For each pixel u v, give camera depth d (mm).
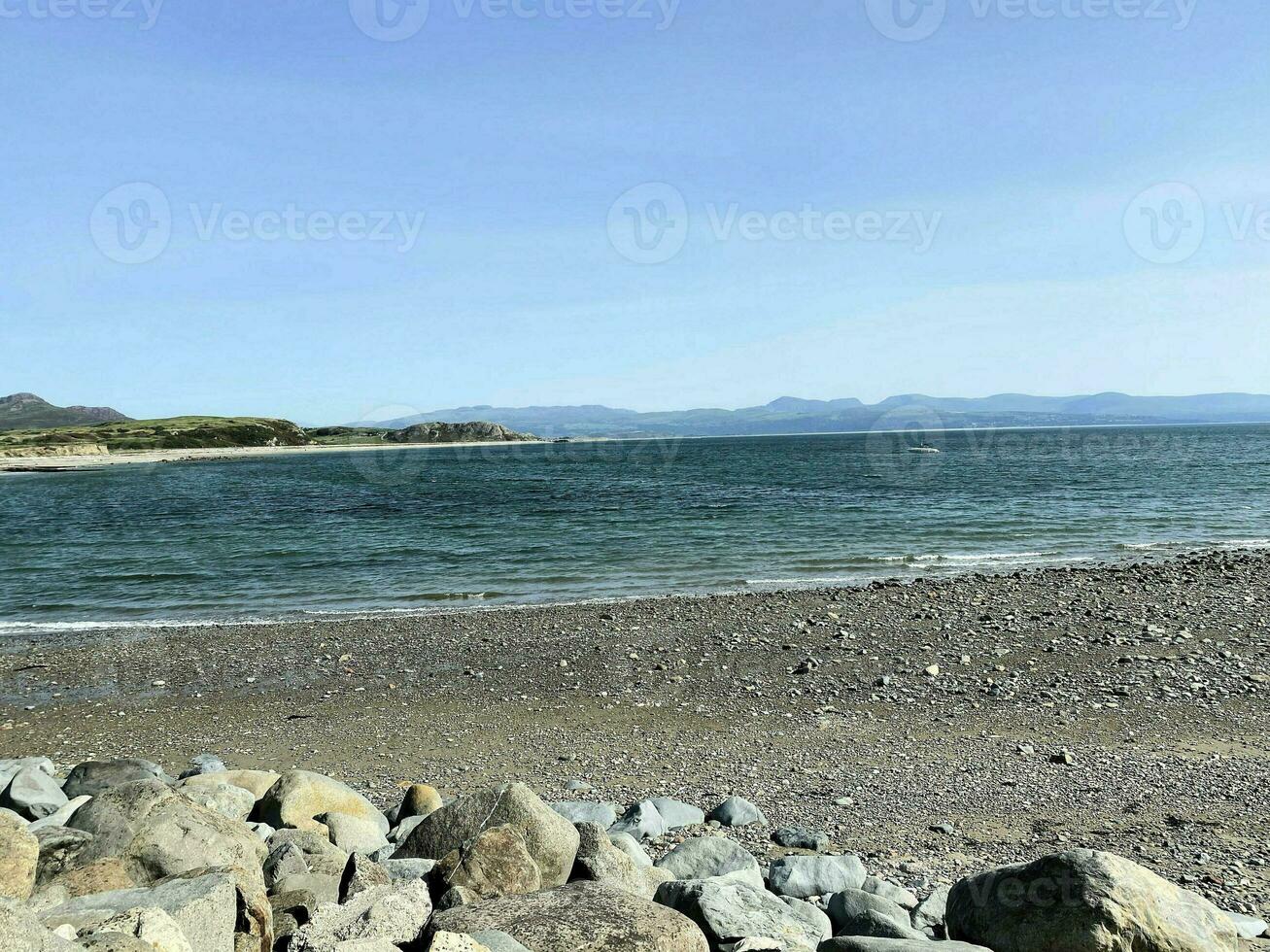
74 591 23078
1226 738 9961
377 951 3816
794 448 140875
